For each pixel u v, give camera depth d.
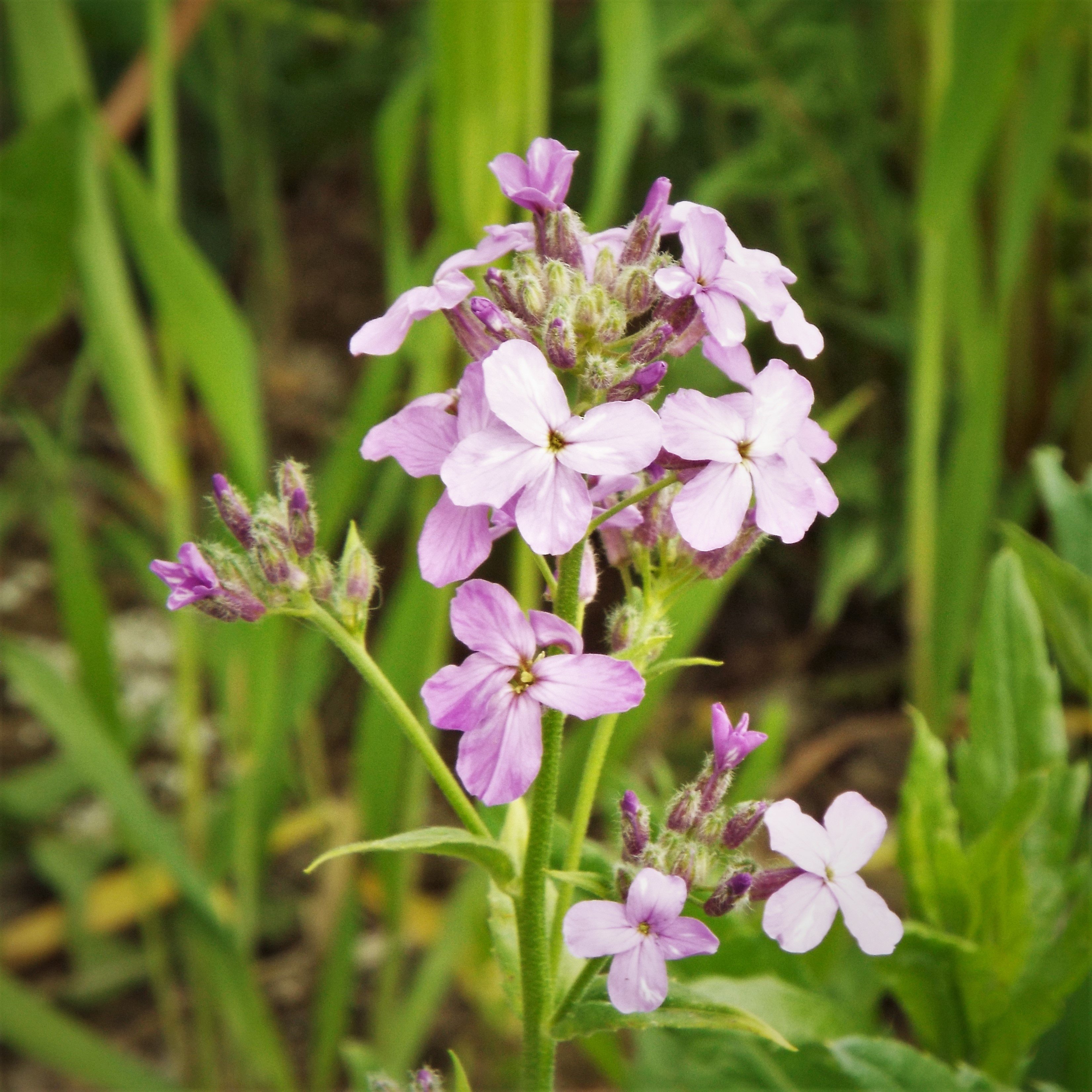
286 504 0.33
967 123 0.48
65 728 0.51
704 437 0.30
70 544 0.56
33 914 0.70
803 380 0.30
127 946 0.68
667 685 0.46
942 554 0.53
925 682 0.57
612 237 0.32
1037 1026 0.37
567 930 0.29
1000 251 0.55
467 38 0.44
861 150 0.70
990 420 0.52
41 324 0.55
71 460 0.65
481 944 0.52
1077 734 0.62
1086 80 0.67
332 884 0.66
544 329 0.31
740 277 0.31
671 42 0.64
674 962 0.37
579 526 0.29
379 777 0.49
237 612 0.32
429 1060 0.62
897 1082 0.34
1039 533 0.68
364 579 0.33
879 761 0.68
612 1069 0.43
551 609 0.51
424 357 0.48
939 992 0.37
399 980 0.65
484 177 0.47
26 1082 0.63
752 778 0.42
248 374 0.51
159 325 0.58
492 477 0.29
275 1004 0.65
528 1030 0.32
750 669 0.73
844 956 0.42
